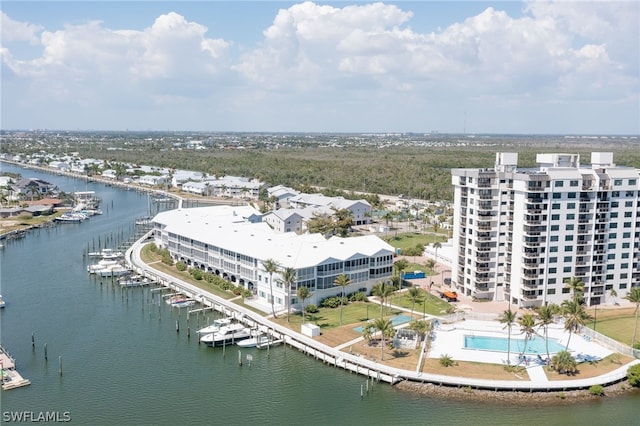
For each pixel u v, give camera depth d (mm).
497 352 126188
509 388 110188
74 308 160875
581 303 140000
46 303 165000
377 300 165000
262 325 144000
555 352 126312
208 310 159625
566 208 155250
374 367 118750
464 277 171250
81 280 188875
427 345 129875
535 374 115438
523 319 123625
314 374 120000
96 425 100250
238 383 116375
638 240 164375
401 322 145000
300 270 153375
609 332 139750
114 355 129625
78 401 108625
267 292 161000
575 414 103625
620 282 165000
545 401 107688
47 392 112062
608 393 110625
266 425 100750
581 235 157875
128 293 175375
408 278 189625
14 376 117625
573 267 158875
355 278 166500
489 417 102375
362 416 103312
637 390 112125
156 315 155625
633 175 160000
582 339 134000
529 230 153250
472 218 165750
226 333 136875
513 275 160750
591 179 156500
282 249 167000
